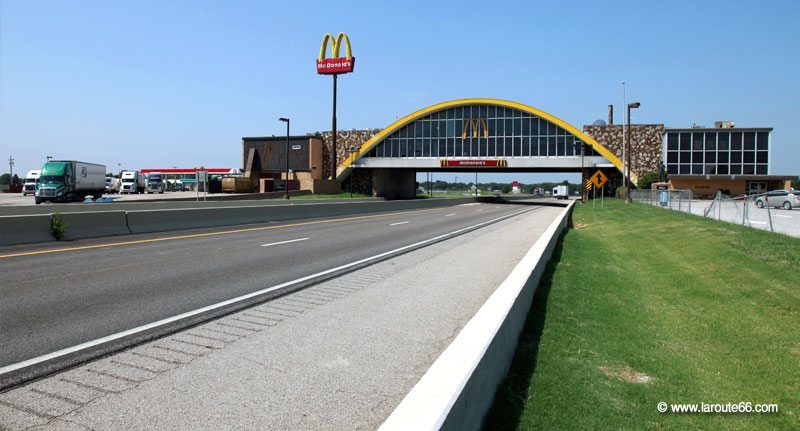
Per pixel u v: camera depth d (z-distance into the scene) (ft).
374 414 12.98
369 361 16.96
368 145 257.55
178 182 372.17
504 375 15.61
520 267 26.20
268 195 208.85
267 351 17.79
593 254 47.80
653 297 29.99
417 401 9.53
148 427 12.00
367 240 56.95
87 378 14.96
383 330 20.67
